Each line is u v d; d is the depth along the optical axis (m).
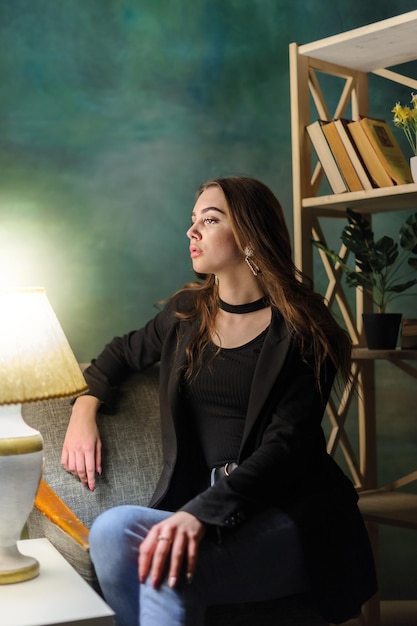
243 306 2.06
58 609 1.56
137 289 3.12
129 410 2.21
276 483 1.80
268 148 3.21
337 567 1.82
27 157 3.00
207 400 2.02
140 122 3.10
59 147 3.03
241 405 1.98
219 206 2.05
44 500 2.00
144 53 3.10
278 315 2.01
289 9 3.19
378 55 2.61
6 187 2.98
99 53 3.06
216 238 2.04
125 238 3.10
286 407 1.91
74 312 3.06
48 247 3.02
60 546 1.95
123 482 2.11
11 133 2.98
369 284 2.61
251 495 1.75
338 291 2.78
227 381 1.99
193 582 1.62
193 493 2.05
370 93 3.22
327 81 3.25
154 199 3.12
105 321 3.09
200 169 3.16
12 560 1.76
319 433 1.95
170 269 3.15
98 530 1.71
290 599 1.84
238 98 3.18
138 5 3.08
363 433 2.82
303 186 2.61
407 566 3.20
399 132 3.23
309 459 1.91
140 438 2.17
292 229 3.24
